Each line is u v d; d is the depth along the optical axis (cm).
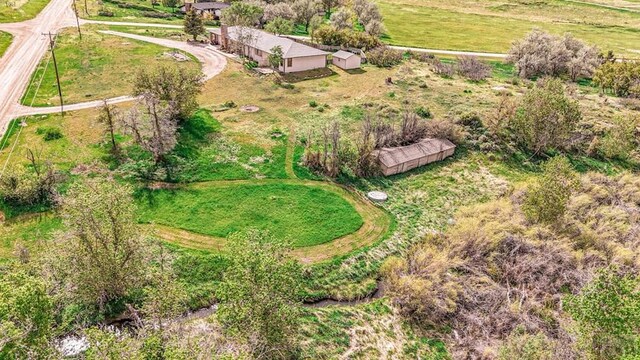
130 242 3419
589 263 4184
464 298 3825
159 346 2392
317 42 10888
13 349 2198
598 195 5300
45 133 5825
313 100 7644
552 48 10219
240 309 2792
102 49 9344
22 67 8156
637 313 2767
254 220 4666
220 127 6419
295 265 3105
